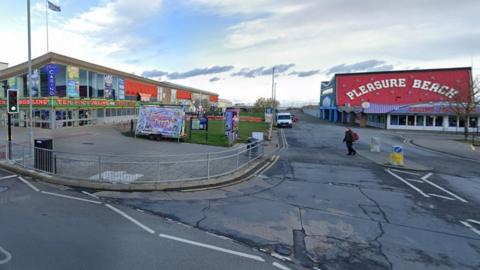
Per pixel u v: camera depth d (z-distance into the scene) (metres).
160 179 10.48
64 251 5.29
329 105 66.75
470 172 14.02
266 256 5.41
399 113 43.91
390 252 5.70
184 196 9.05
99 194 8.97
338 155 18.22
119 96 41.16
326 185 10.86
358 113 51.66
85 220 6.83
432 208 8.48
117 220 6.91
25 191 9.02
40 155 10.95
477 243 6.19
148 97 50.97
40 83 29.88
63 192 9.03
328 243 6.04
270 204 8.48
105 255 5.19
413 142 26.94
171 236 6.12
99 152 16.33
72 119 31.78
